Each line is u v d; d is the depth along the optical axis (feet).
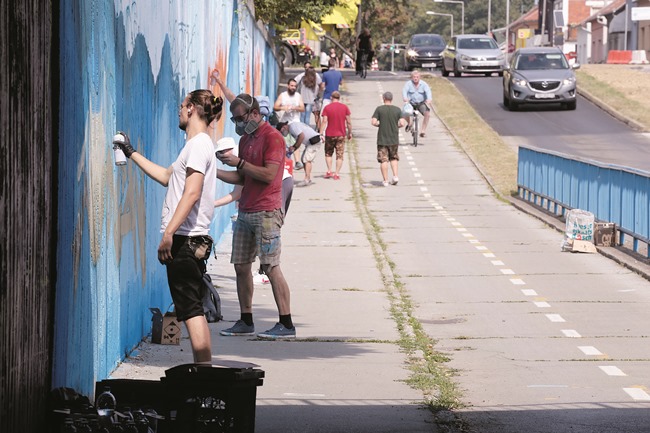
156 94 50.98
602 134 167.12
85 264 35.45
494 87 231.91
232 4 92.99
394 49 545.44
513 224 97.55
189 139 36.58
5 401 25.80
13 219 26.30
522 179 116.06
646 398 39.63
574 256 78.84
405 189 122.93
